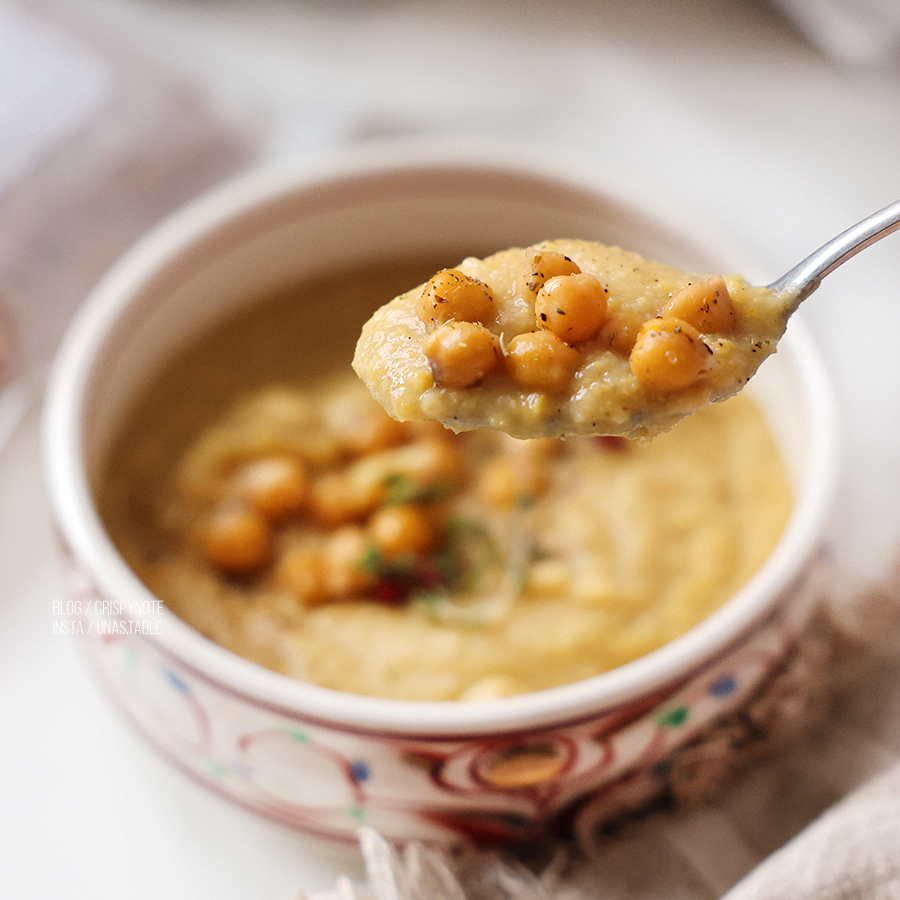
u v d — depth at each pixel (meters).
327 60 0.55
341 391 0.45
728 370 0.35
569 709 0.38
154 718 0.41
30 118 0.50
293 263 0.46
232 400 0.45
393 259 0.47
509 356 0.35
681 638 0.39
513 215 0.46
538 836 0.41
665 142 0.54
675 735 0.40
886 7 0.54
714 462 0.44
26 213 0.50
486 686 0.41
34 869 0.42
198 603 0.43
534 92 0.56
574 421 0.35
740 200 0.52
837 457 0.41
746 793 0.42
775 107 0.55
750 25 0.57
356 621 0.42
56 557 0.46
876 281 0.51
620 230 0.44
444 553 0.43
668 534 0.43
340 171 0.45
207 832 0.43
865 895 0.38
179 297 0.45
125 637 0.40
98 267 0.50
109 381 0.43
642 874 0.41
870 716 0.43
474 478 0.44
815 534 0.40
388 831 0.40
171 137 0.51
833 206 0.52
